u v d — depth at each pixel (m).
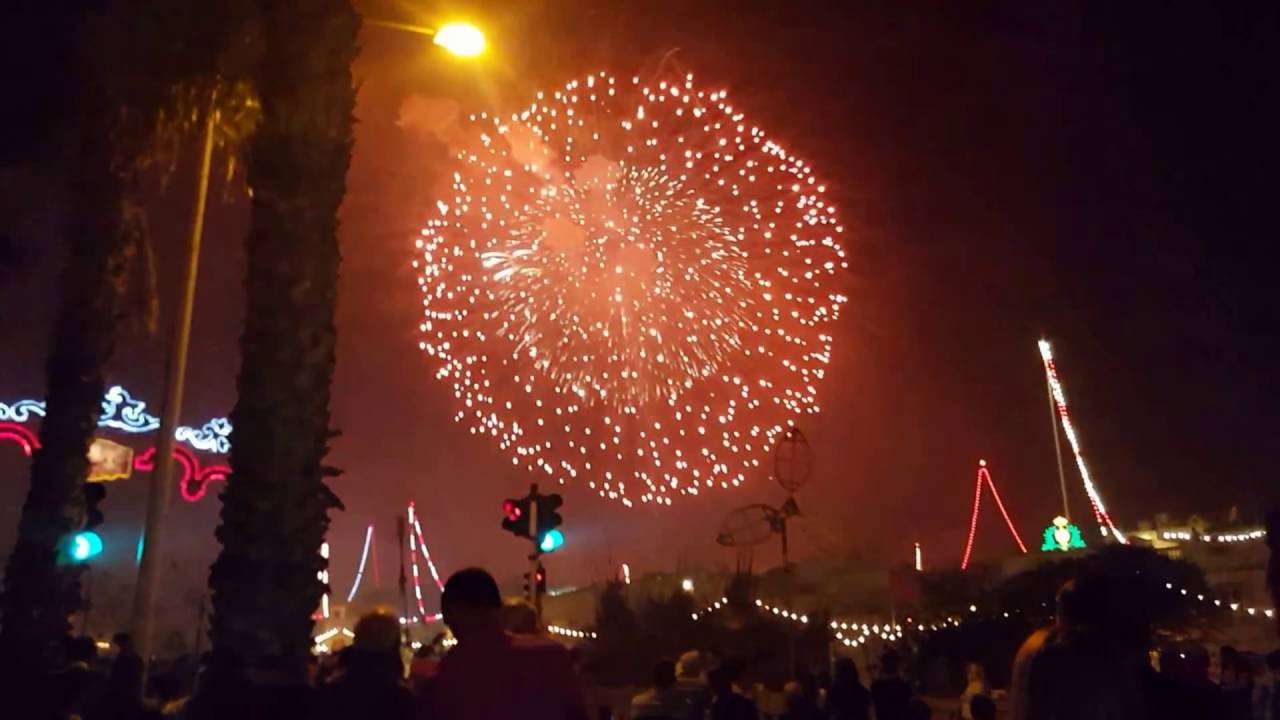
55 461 11.03
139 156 12.23
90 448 11.36
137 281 12.44
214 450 21.05
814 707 10.78
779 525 20.83
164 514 13.81
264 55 8.74
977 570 29.52
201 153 13.90
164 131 12.51
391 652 5.15
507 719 4.43
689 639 22.12
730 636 22.05
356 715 4.90
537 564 14.11
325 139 8.50
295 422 7.98
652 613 23.23
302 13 8.61
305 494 7.92
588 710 4.68
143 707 7.95
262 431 7.91
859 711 9.76
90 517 11.18
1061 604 4.18
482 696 4.44
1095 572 4.19
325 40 8.62
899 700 8.90
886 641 24.03
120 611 30.27
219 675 7.23
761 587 27.78
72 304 11.34
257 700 6.95
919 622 26.22
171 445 14.10
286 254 8.24
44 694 9.26
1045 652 4.09
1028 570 27.02
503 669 4.51
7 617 10.66
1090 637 4.04
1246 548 26.94
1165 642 17.11
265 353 8.06
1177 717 4.33
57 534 10.89
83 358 11.26
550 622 28.94
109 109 11.50
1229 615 23.34
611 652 21.81
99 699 8.37
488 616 4.63
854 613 29.61
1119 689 3.95
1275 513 4.39
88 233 11.44
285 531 7.76
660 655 21.70
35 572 10.76
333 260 8.45
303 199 8.34
